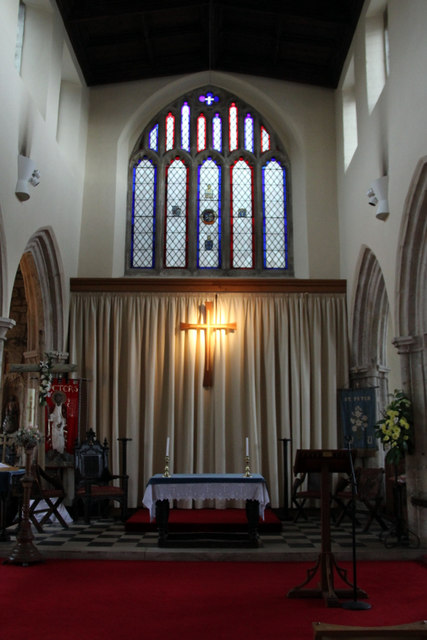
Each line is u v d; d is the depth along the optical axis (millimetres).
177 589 6438
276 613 5602
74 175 12109
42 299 11281
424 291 8695
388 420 8539
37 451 10914
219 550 8062
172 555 7906
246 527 9578
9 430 12156
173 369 11797
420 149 7875
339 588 6457
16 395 12477
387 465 10094
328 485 6320
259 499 8352
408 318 8828
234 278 12297
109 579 6840
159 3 11328
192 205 13422
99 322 11992
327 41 12281
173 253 13266
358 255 11227
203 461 11555
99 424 11664
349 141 12359
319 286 12297
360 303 11711
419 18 7836
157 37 12281
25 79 10234
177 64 13195
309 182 12961
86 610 5637
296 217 13266
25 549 7582
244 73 13312
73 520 10453
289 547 8297
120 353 11961
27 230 9273
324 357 12102
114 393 11680
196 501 11336
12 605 5773
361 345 11875
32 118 9438
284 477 10977
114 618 5410
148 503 8203
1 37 8094
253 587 6547
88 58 12586
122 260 13000
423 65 7711
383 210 9305
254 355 12008
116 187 12867
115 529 9664
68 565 7527
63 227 11312
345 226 12258
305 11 11414
